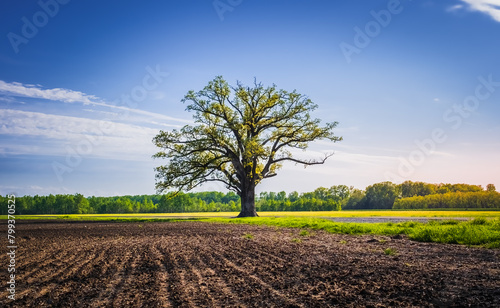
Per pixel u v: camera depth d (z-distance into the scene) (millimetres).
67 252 14562
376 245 14734
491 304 5855
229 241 17703
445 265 9469
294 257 11719
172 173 49656
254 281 8273
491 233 14750
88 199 158750
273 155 52156
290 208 139375
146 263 11172
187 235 22094
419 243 15094
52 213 144875
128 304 6672
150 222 44312
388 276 8227
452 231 16016
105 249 15383
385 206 124625
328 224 25891
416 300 6254
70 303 6875
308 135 52438
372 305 6082
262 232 23422
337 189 156750
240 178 52531
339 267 9656
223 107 51812
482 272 8352
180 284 8148
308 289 7391
